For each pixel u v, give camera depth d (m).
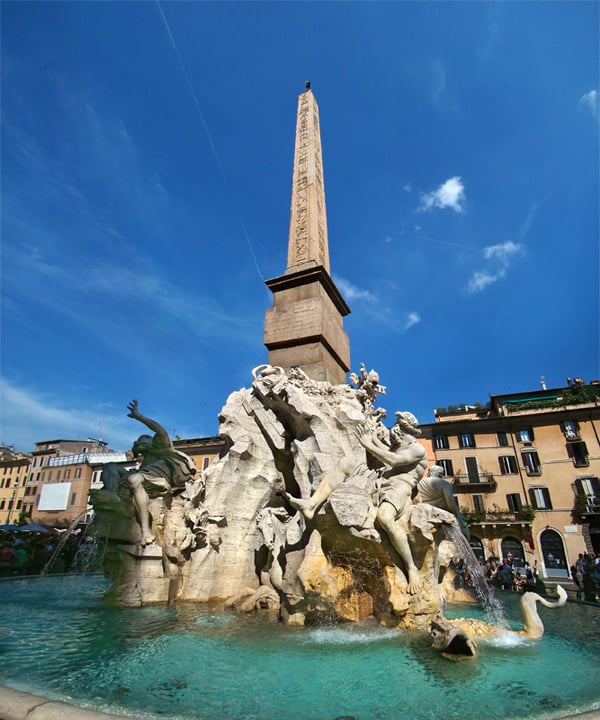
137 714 2.88
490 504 34.06
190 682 3.60
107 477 7.68
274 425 8.47
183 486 8.50
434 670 3.99
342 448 7.27
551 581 30.17
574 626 6.25
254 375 8.84
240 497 8.34
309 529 6.52
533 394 37.53
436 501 7.24
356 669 3.99
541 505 32.88
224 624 5.76
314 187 12.98
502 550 32.47
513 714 3.05
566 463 33.31
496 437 35.62
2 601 7.20
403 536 5.83
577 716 2.66
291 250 11.85
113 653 4.34
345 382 11.09
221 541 7.93
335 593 5.88
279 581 6.57
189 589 7.46
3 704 2.63
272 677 3.77
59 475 51.75
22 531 20.20
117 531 7.36
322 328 9.84
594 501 31.08
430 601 5.58
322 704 3.22
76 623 5.64
